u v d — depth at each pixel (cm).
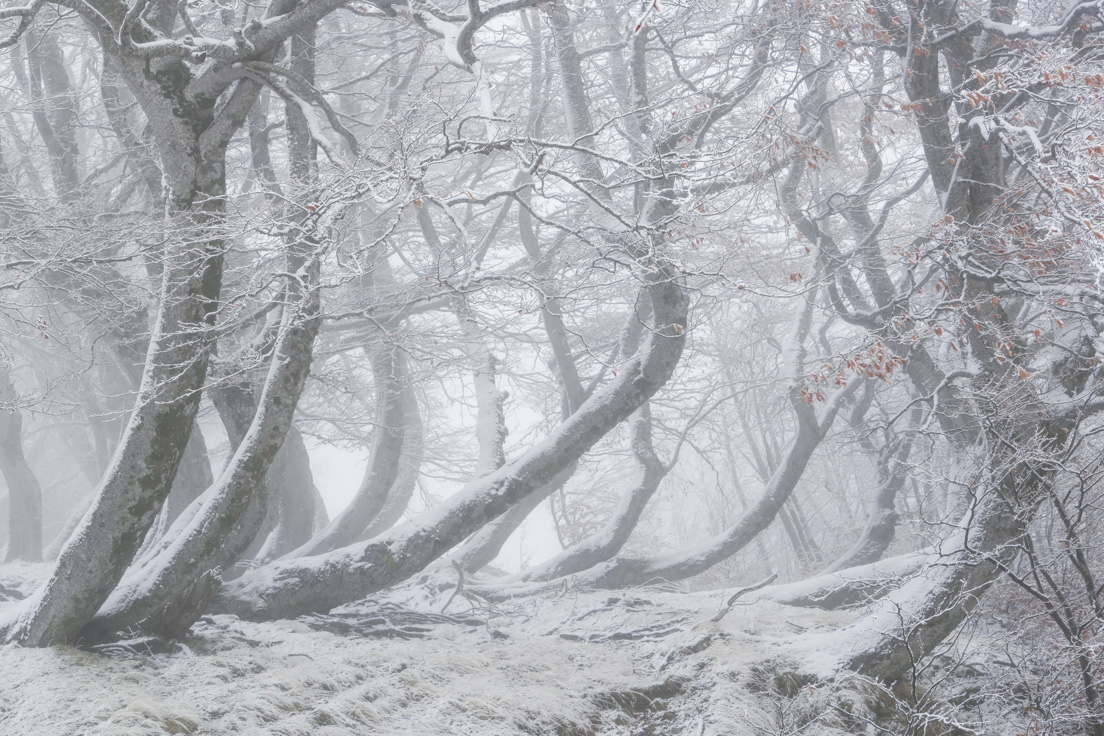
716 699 884
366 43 1836
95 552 830
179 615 929
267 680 809
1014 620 984
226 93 1134
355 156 889
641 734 876
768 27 1218
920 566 998
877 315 1266
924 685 955
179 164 843
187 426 854
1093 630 805
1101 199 794
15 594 1213
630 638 1151
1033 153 1039
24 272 853
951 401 1152
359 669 893
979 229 1003
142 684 795
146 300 1058
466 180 1825
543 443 1239
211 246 841
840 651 965
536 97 1697
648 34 1327
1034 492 905
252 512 1085
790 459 1611
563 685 941
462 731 778
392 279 1864
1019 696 877
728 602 1193
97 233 940
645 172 838
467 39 794
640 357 1257
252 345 977
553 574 1563
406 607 1327
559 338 1689
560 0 1208
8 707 725
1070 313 995
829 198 1374
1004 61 1091
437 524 1186
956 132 1112
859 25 1152
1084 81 877
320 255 747
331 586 1140
